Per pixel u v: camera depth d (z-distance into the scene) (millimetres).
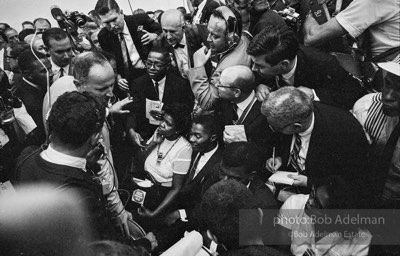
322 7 2367
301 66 2195
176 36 2766
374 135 2150
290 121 2010
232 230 1387
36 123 2877
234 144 2182
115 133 2865
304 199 2039
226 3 2914
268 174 2311
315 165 2102
